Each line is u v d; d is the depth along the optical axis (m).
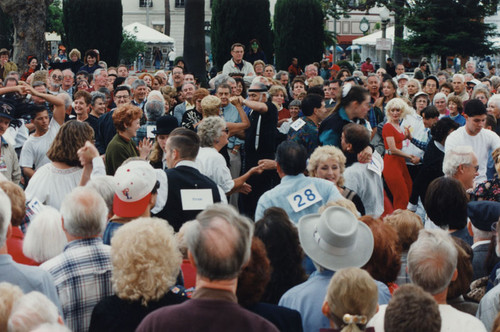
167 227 3.55
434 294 3.34
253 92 9.40
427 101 11.36
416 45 25.80
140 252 3.38
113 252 3.43
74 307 3.74
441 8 25.39
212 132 6.87
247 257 2.94
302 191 5.50
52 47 51.69
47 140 7.83
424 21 25.41
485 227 4.75
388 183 8.95
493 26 25.94
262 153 9.15
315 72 16.70
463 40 25.17
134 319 3.39
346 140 6.79
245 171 9.22
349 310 3.00
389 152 8.98
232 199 9.30
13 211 4.37
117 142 7.06
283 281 4.07
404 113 9.05
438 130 8.64
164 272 3.41
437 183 5.21
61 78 12.84
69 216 3.81
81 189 3.94
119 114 7.04
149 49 40.59
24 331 2.49
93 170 5.90
